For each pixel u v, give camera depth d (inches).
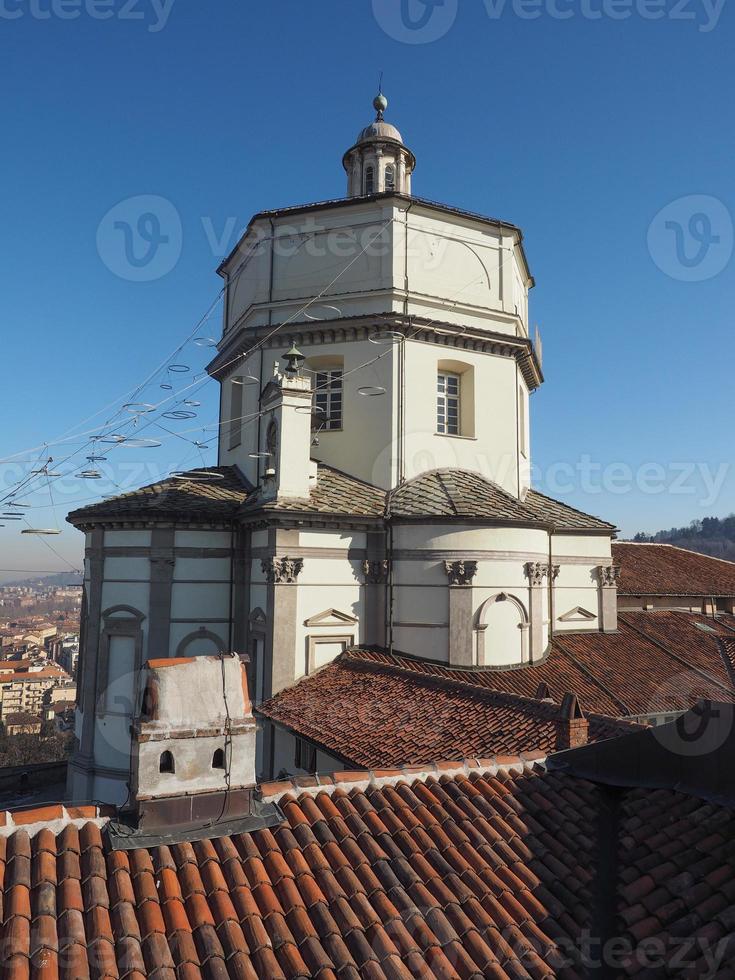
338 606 837.8
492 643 831.7
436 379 951.6
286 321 967.6
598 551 1094.4
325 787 359.3
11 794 1058.1
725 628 1238.9
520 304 1112.8
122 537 874.8
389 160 1112.2
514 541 857.5
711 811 343.0
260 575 845.8
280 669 783.7
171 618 856.3
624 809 361.7
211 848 299.7
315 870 300.4
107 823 303.0
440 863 316.8
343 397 944.3
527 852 334.3
